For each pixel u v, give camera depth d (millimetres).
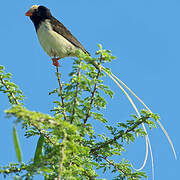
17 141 5512
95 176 8445
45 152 8344
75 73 8289
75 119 8164
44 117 6559
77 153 7902
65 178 6895
